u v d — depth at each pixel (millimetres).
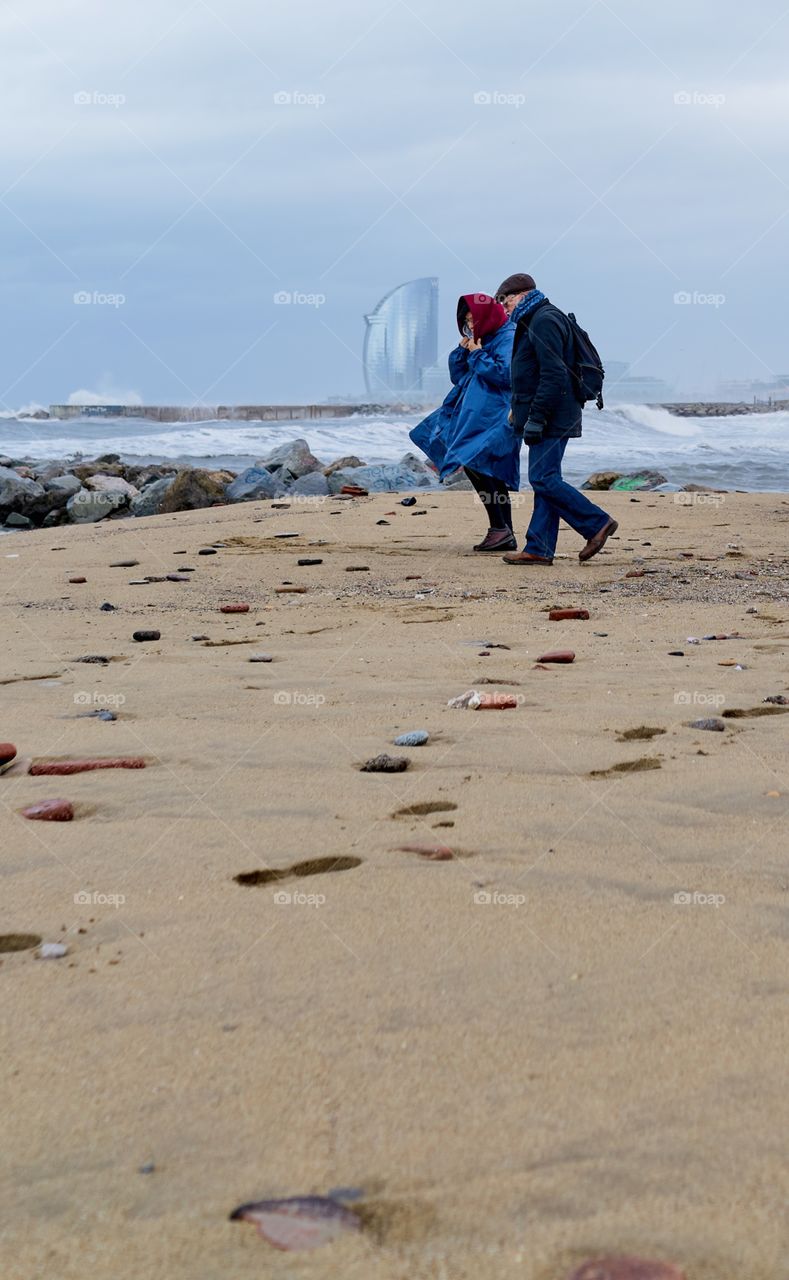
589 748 3539
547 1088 1579
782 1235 1257
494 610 6730
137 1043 1752
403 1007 1843
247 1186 1384
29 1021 1840
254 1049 1719
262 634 6051
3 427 41625
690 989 1885
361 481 20250
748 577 8125
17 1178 1422
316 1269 1233
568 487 8602
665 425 44844
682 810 2902
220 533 11031
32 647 5727
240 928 2199
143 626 6391
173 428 42062
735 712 4035
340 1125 1506
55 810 2975
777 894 2324
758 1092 1551
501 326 8922
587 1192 1343
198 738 3771
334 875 2482
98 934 2203
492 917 2223
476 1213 1313
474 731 3783
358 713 4094
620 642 5598
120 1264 1256
